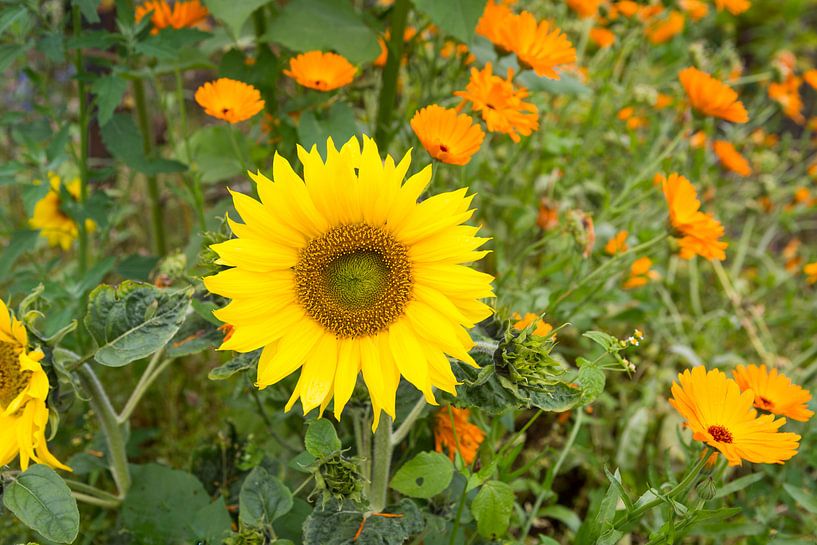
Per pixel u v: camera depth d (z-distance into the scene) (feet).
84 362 1.99
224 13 2.46
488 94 2.27
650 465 2.13
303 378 1.83
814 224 4.39
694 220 2.31
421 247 1.83
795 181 4.10
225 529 2.15
